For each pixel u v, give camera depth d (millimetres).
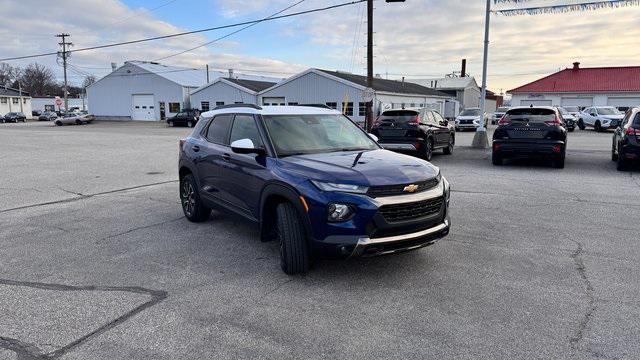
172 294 4293
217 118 6527
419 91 48531
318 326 3664
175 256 5363
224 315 3861
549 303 4023
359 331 3582
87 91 65688
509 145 12414
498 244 5660
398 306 3998
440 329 3602
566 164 13281
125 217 7316
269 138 5258
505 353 3262
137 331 3602
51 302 4137
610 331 3537
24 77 121312
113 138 27641
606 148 18031
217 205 6109
